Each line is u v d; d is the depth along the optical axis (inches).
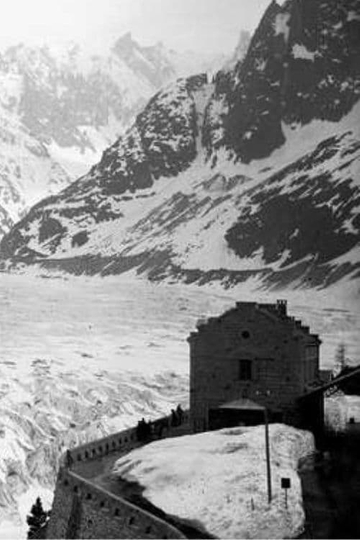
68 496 2006.6
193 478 1961.1
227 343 2593.5
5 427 4232.3
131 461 2144.4
